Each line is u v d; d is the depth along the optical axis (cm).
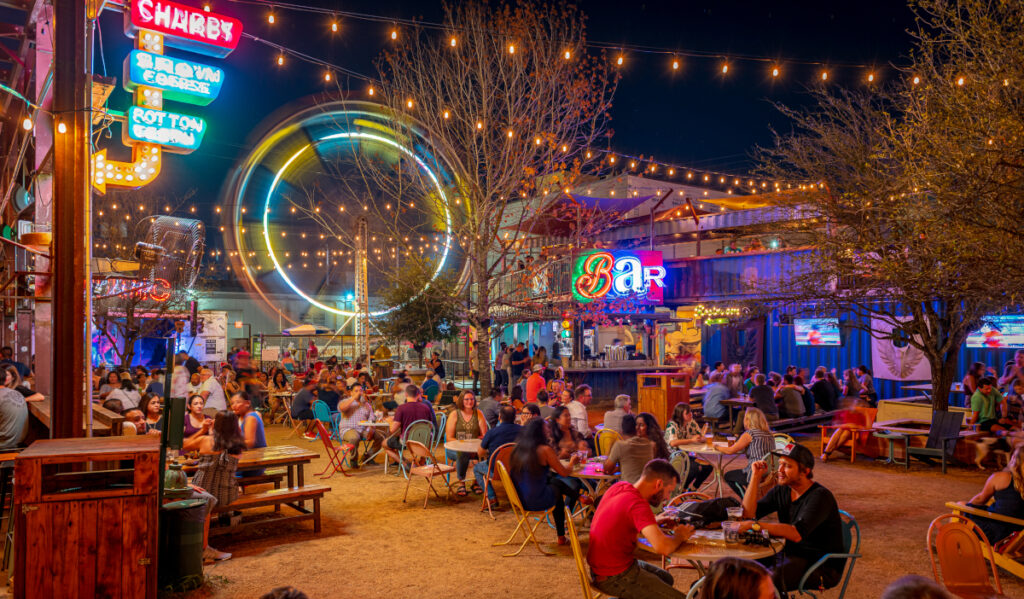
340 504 834
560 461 700
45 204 964
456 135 1339
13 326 1634
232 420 658
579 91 1337
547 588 547
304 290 3878
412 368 2548
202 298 3406
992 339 1513
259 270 3672
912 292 938
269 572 589
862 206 984
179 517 540
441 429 1098
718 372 1485
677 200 2831
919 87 812
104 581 478
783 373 1916
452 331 2306
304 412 1438
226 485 652
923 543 655
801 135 1129
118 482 526
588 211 1686
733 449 750
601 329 2611
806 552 438
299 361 2728
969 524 452
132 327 1819
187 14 863
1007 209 639
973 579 433
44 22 945
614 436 894
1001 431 1034
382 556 632
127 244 2180
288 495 689
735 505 482
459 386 2447
